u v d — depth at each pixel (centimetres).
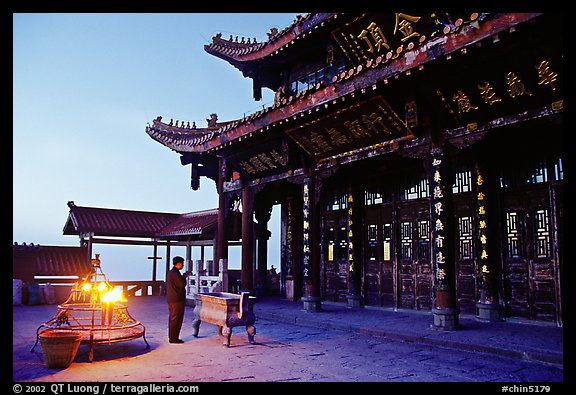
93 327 750
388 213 1280
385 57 843
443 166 897
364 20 1052
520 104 779
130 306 1562
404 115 940
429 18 930
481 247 1023
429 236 1162
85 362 679
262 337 908
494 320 981
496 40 673
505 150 1010
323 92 1008
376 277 1296
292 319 1132
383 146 1043
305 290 1234
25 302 1628
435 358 702
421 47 782
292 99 1090
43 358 696
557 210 915
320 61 1384
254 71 1548
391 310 1230
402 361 682
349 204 1378
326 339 880
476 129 853
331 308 1295
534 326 904
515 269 978
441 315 874
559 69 688
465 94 819
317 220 1241
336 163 1183
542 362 657
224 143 1389
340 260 1427
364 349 777
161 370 627
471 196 1069
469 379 576
